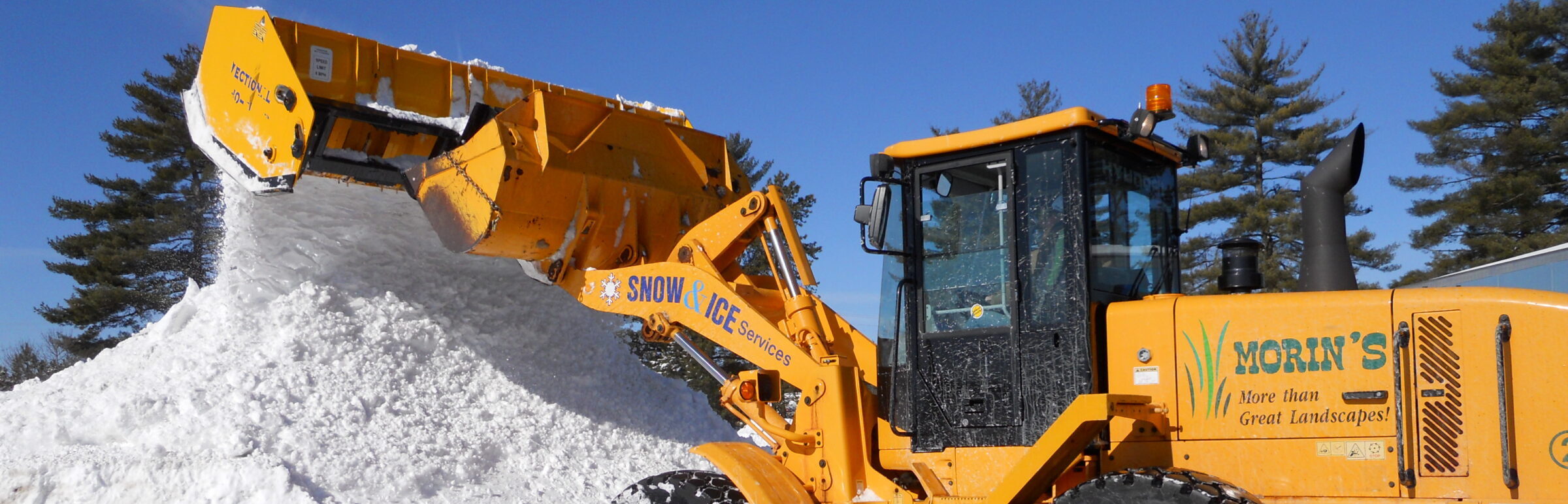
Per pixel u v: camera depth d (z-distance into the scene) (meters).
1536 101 26.47
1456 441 4.04
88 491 6.46
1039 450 4.38
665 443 8.96
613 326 10.09
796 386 5.46
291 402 7.50
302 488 6.60
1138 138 4.78
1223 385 4.47
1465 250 27.09
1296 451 4.30
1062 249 4.71
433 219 6.55
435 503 7.08
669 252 6.82
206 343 8.05
